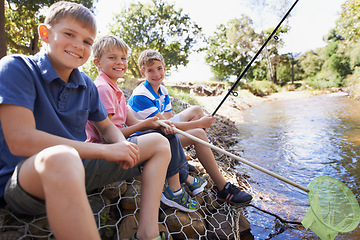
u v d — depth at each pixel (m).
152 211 1.21
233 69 20.62
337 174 2.47
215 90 11.33
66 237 0.83
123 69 1.82
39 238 1.07
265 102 11.77
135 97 2.10
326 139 3.76
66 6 1.17
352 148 3.23
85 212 0.85
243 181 2.38
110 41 1.73
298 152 3.25
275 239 1.60
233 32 19.69
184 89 10.80
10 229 1.02
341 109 6.70
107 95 1.63
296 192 2.21
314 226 1.36
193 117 2.21
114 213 1.43
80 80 1.28
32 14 10.35
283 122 5.56
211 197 1.86
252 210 1.91
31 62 1.14
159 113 2.05
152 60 2.15
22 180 0.92
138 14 18.70
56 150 0.88
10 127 0.99
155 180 1.26
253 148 3.59
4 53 5.94
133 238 1.18
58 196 0.83
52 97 1.17
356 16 13.55
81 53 1.20
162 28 19.22
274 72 22.69
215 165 1.85
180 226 1.47
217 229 1.59
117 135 1.41
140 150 1.29
